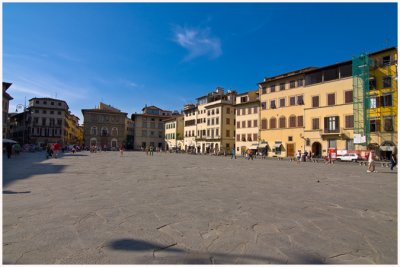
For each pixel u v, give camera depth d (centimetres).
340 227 510
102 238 434
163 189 920
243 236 454
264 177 1385
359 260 369
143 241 424
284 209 647
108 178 1209
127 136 11744
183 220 542
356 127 4091
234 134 6944
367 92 4009
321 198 795
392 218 576
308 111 4778
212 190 916
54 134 8719
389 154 3797
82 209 617
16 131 10056
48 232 458
